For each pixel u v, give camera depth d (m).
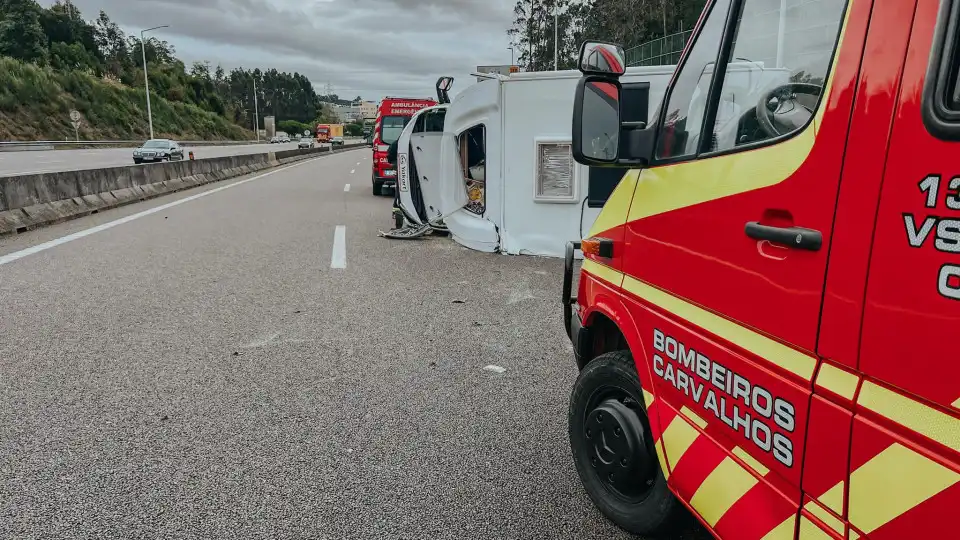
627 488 2.93
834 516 1.67
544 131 9.05
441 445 3.82
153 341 5.51
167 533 2.96
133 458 3.60
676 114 2.52
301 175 27.52
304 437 3.89
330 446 3.79
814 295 1.72
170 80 97.62
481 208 10.16
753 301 1.97
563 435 3.96
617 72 2.56
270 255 9.35
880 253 1.51
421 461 3.63
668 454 2.47
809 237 1.73
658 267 2.53
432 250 9.98
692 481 2.32
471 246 10.06
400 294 7.27
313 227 12.16
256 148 72.44
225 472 3.48
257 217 13.44
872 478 1.54
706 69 2.37
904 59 1.51
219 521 3.05
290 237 10.96
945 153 1.36
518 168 9.33
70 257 8.76
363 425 4.06
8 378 4.66
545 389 4.66
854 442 1.59
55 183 12.41
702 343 2.22
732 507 2.10
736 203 2.05
